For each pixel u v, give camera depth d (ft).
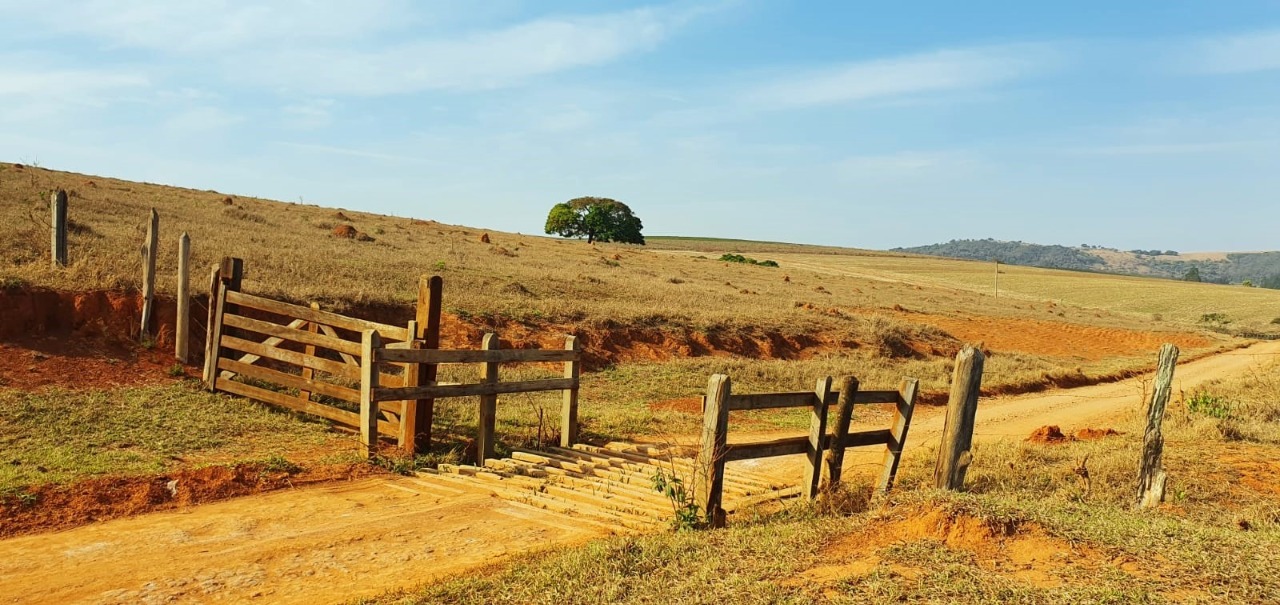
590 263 140.77
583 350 69.00
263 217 117.29
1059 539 18.24
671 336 77.97
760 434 49.14
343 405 40.29
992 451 36.60
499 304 73.10
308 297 59.26
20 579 20.35
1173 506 26.40
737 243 521.65
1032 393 78.02
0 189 88.69
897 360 89.97
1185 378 93.50
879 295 166.30
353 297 62.59
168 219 93.91
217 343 40.16
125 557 22.15
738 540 21.18
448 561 22.50
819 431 27.20
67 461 29.12
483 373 35.81
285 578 21.01
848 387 27.55
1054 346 124.47
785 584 17.17
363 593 19.97
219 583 20.52
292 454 33.17
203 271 60.39
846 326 98.32
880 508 22.20
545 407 48.73
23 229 60.95
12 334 40.81
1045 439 43.55
